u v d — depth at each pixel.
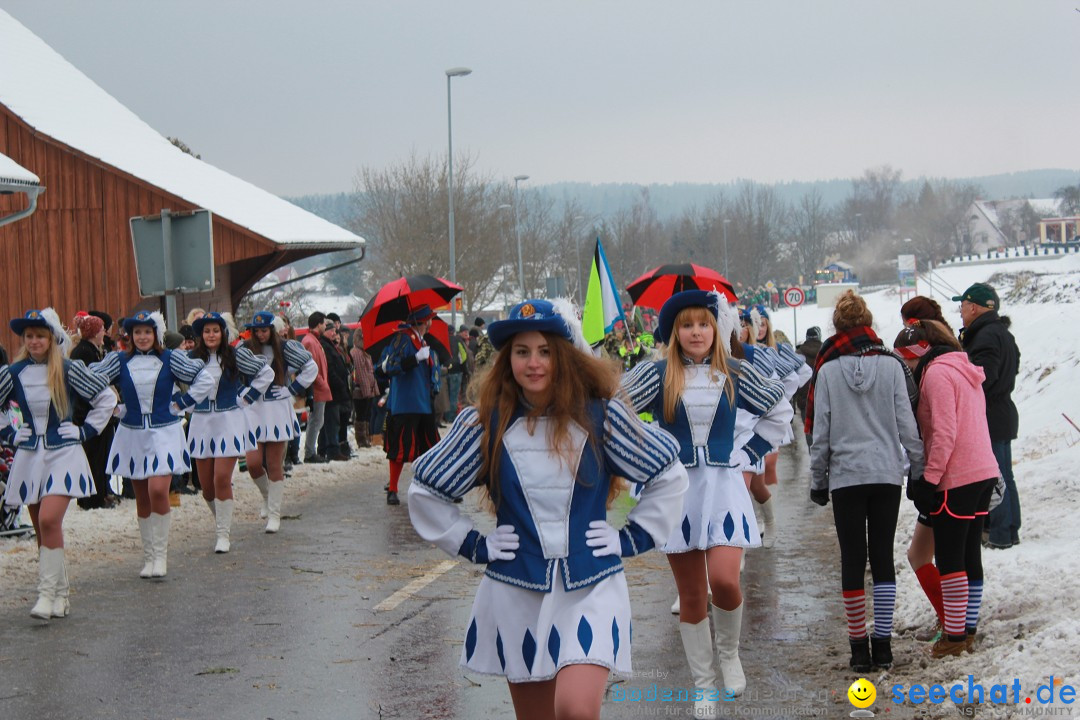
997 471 6.85
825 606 8.47
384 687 6.76
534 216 73.38
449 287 13.76
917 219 142.38
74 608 8.79
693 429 6.51
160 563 9.84
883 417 6.74
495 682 6.84
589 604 4.40
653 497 4.62
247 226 23.55
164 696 6.62
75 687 6.80
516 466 4.50
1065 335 21.00
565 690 4.24
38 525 8.64
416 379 13.80
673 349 6.63
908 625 7.66
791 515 12.81
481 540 4.56
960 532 6.81
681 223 135.88
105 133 26.59
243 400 11.20
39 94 26.45
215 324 11.16
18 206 21.22
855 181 163.50
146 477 9.73
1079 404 16.19
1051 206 150.25
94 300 23.81
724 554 6.33
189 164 28.34
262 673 7.06
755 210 132.00
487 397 4.56
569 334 4.54
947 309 51.12
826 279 113.50
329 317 19.89
